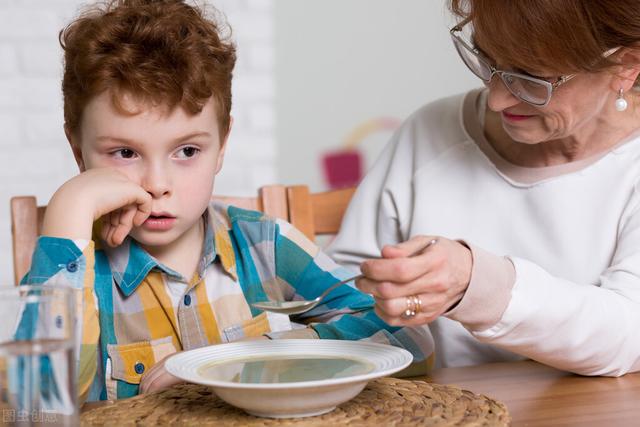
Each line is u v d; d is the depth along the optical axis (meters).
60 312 0.64
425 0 2.97
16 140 2.37
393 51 2.96
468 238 1.33
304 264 1.27
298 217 1.46
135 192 1.01
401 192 1.43
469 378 1.01
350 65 2.91
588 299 0.99
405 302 0.84
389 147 1.51
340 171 2.91
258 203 1.44
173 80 1.01
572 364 0.99
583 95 1.07
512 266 0.96
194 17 1.17
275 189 1.45
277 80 2.83
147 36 1.04
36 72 2.37
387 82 2.96
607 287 1.10
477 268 0.89
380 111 2.96
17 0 2.34
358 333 1.07
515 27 0.98
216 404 0.82
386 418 0.76
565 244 1.26
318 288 1.24
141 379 1.01
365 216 1.47
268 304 0.94
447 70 3.03
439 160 1.40
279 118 2.84
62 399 0.63
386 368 0.78
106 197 0.98
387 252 0.85
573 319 0.97
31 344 0.62
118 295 1.13
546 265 1.27
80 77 1.03
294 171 2.88
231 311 1.20
